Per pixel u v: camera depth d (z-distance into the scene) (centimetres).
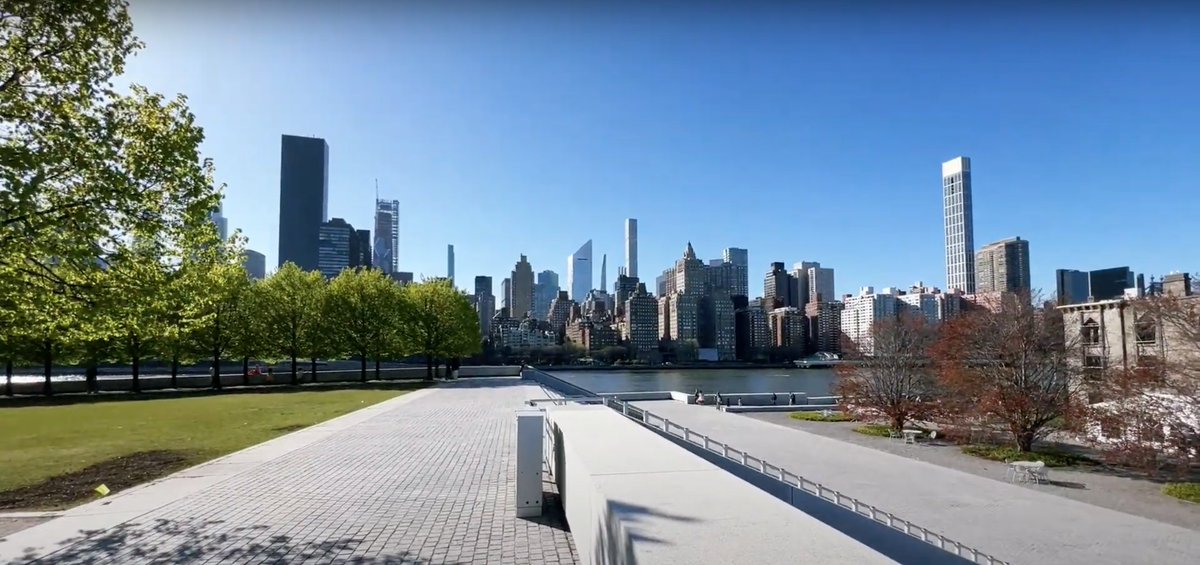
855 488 1678
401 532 849
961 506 1498
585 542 593
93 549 775
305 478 1218
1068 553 1168
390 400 3158
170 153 1149
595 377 10862
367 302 5484
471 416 2386
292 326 5094
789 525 407
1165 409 1803
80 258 1064
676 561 336
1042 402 2316
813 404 4025
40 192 1007
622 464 623
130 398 3622
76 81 1064
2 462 1427
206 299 1474
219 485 1154
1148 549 1188
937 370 2812
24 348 3797
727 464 1429
